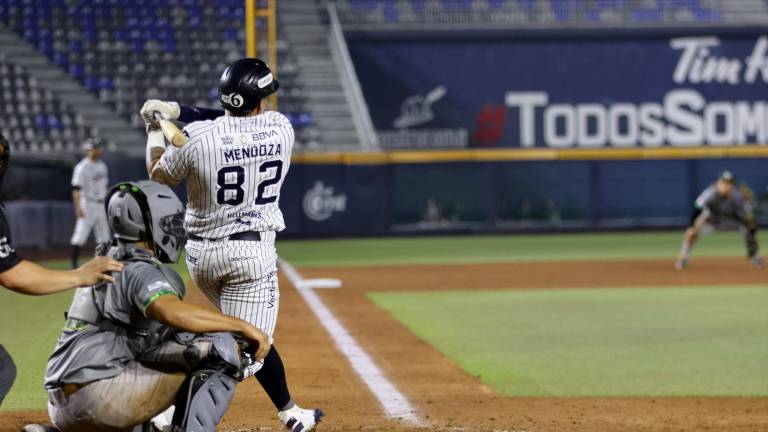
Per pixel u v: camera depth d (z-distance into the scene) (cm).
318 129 7294
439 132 7644
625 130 7706
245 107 1174
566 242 6069
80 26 7306
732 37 7725
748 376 1889
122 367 995
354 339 2314
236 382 1041
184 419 1002
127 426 1009
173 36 7400
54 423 1018
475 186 6806
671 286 3534
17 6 7294
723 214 4138
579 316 2762
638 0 7950
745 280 3719
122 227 1013
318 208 6544
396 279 3822
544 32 7644
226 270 1190
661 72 7719
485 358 2083
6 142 977
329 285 3566
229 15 7562
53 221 5538
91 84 7088
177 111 1225
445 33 7625
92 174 3969
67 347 994
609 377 1869
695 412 1559
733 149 6906
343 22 7669
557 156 6850
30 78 7019
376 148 7162
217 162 1154
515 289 3462
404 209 6738
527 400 1645
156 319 973
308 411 1320
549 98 7681
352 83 7356
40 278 957
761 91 7750
